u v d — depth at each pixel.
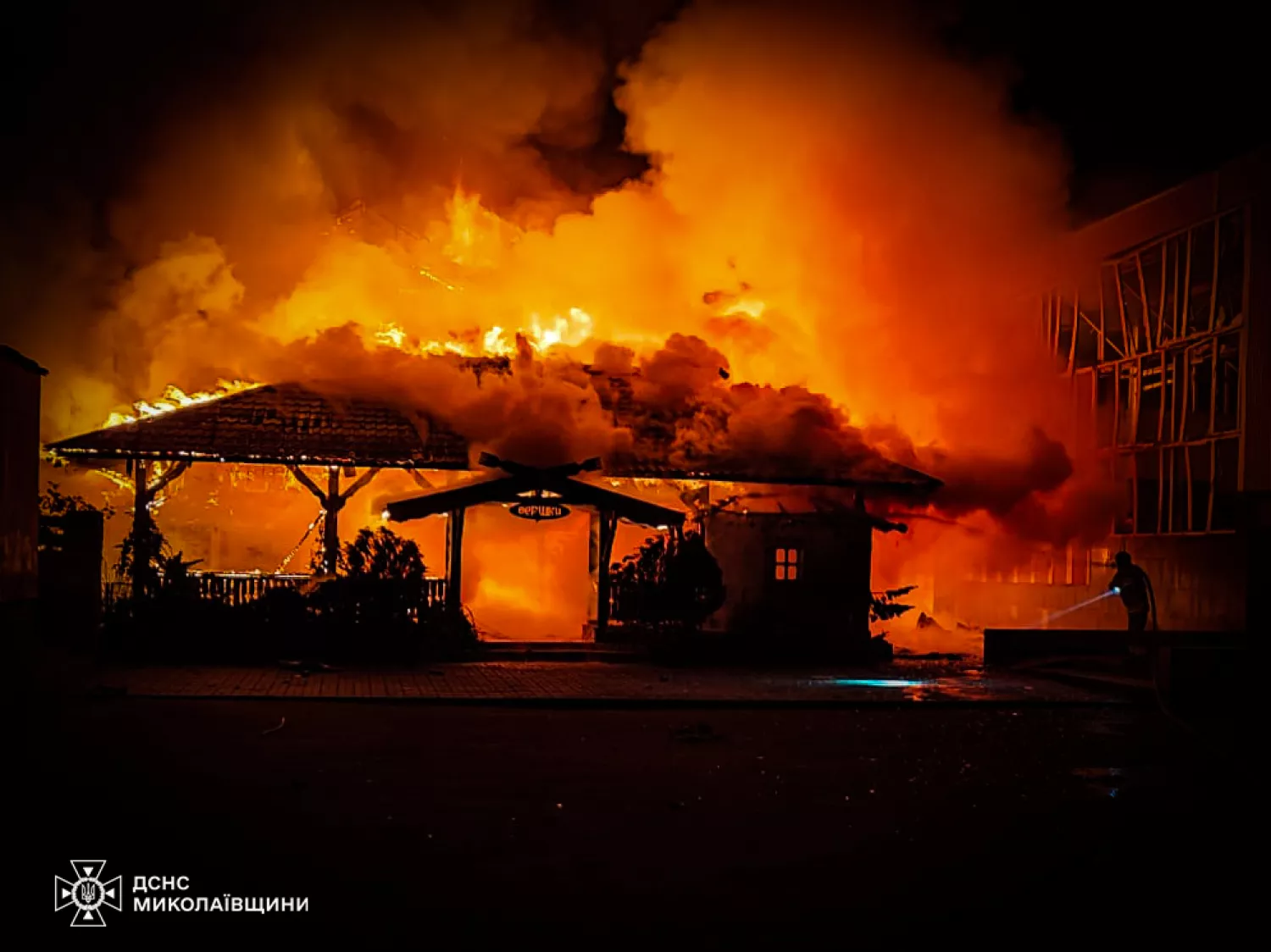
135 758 11.15
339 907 6.99
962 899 7.45
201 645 18.73
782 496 22.39
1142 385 27.20
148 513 19.58
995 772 11.95
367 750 11.91
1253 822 9.91
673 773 11.31
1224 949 6.62
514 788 10.40
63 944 6.30
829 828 9.27
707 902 7.27
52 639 17.62
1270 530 22.12
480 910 7.00
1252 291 23.23
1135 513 27.03
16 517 15.46
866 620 21.83
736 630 21.42
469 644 20.05
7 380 15.03
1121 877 8.05
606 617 21.06
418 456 20.56
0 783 9.91
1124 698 18.22
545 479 20.34
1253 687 17.56
